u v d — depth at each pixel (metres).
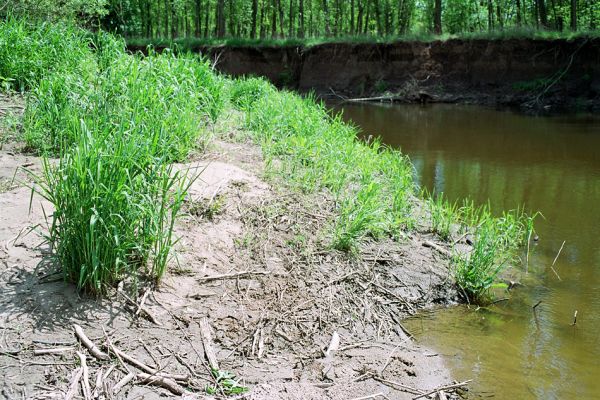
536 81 24.23
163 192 4.34
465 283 5.25
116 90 6.88
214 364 3.68
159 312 4.08
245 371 3.70
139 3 38.66
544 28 26.62
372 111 22.25
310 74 30.50
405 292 5.05
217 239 5.06
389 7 35.91
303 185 6.40
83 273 3.93
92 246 3.89
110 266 4.10
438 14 29.67
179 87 7.61
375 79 28.67
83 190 3.97
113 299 4.07
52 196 4.11
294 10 45.16
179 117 6.82
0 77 7.96
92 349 3.59
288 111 9.32
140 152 4.47
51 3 13.88
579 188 9.40
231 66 32.09
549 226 7.36
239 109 9.89
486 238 5.71
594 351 4.36
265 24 42.78
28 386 3.26
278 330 4.18
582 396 3.77
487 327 4.69
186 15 42.69
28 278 4.11
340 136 8.98
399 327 4.56
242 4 39.62
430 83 27.17
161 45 32.31
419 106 24.44
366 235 5.77
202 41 33.19
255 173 6.51
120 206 4.07
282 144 7.65
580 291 5.44
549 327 4.72
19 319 3.75
